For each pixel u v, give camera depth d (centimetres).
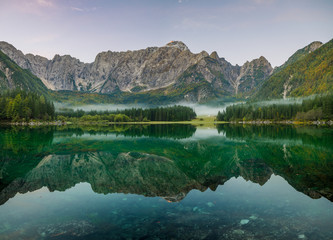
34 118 14500
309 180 1634
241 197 1248
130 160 2492
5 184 1549
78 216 993
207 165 2241
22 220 953
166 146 3684
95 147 3512
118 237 800
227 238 789
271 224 902
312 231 840
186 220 945
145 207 1100
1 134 5700
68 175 1809
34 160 2452
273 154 2892
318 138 4816
